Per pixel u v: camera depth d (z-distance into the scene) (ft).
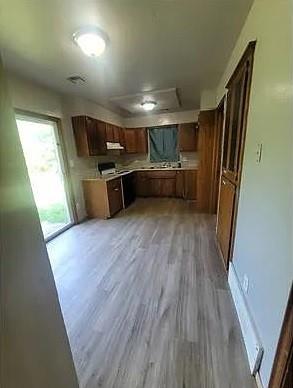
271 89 3.91
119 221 13.41
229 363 4.33
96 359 4.58
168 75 9.75
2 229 1.89
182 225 12.10
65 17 5.39
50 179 12.35
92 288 6.95
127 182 17.03
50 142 11.85
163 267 7.93
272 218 3.72
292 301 2.82
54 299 2.67
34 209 2.33
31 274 2.27
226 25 6.00
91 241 10.63
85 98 13.23
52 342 2.64
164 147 20.26
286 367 2.93
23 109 9.54
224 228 8.12
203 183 14.17
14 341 2.02
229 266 6.95
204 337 4.95
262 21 4.47
